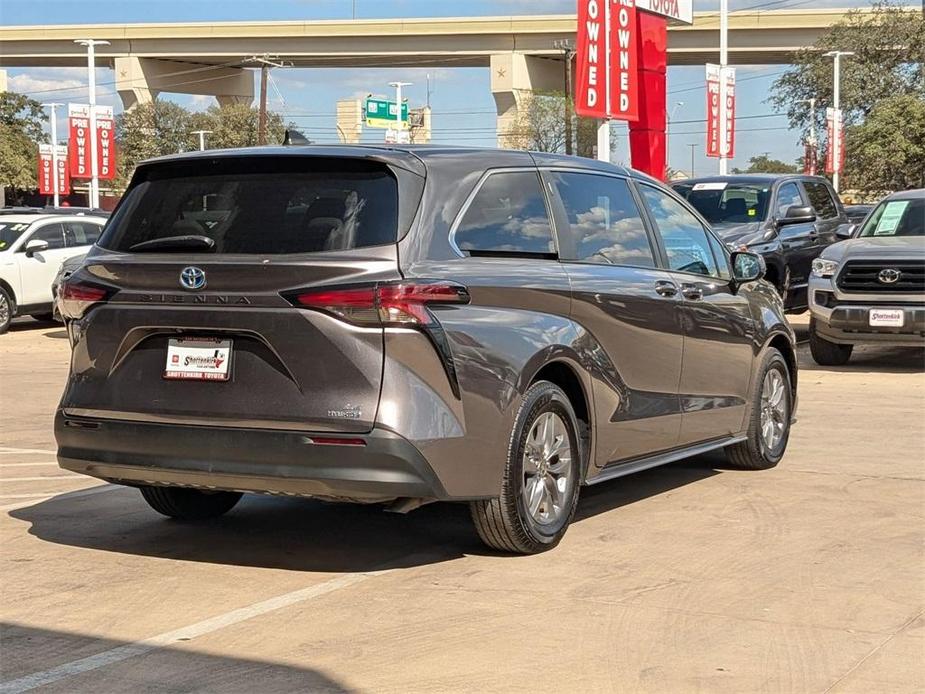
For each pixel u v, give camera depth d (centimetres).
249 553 609
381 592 539
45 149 5519
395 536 642
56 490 764
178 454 550
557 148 7650
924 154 5222
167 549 617
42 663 452
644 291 671
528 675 437
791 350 847
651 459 697
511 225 598
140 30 9431
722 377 754
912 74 5903
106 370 570
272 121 8838
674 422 705
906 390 1210
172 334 555
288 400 530
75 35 9588
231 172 576
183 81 9925
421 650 464
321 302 524
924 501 719
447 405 537
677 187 1639
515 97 8581
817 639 476
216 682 432
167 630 489
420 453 526
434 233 551
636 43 1989
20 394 1245
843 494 738
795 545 617
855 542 623
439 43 8775
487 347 555
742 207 1570
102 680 435
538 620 499
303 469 527
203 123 8625
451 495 544
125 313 561
